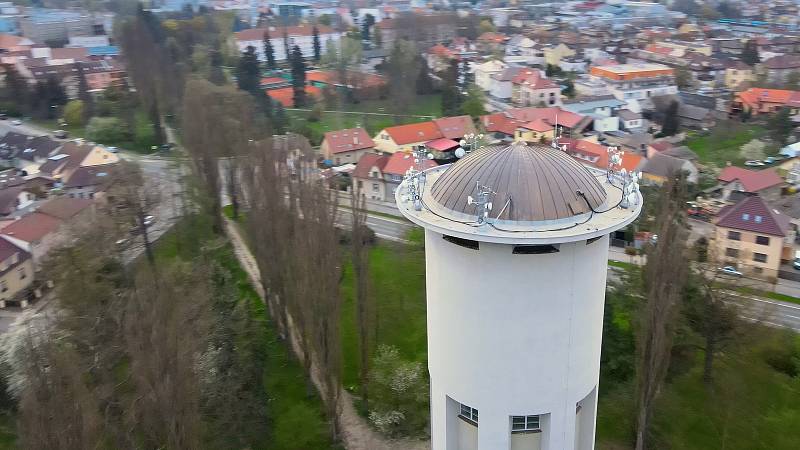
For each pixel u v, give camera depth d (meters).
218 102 87.56
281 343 52.84
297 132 110.06
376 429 43.50
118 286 52.88
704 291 44.75
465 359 16.83
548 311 15.90
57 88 123.31
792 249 66.12
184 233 71.50
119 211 61.81
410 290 61.03
